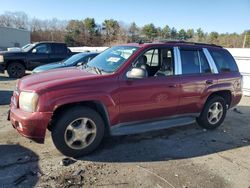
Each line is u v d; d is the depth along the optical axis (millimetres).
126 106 4988
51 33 73562
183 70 5766
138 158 4840
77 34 73500
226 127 6867
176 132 6250
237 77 6750
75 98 4473
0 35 51156
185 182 4160
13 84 12594
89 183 4004
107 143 5398
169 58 5676
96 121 4766
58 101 4367
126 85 4926
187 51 5938
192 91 5828
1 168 4293
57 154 4828
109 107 4809
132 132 5148
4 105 8211
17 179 4012
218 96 6449
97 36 74375
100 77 4766
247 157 5164
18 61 14875
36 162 4523
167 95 5449
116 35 72125
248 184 4230
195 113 6090
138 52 5219
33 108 4332
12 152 4852
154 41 5832
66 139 4590
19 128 4512
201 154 5164
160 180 4176
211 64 6266
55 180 4031
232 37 54875
